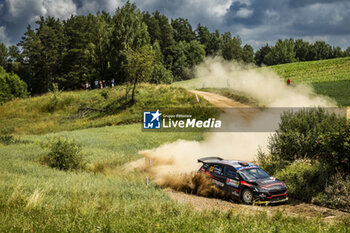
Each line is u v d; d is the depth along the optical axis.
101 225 5.66
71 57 82.69
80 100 48.59
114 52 56.12
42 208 6.88
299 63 107.88
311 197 10.19
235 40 137.75
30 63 88.88
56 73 89.00
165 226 5.88
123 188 10.62
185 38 149.00
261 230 6.00
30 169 14.21
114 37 56.78
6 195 7.80
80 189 9.50
